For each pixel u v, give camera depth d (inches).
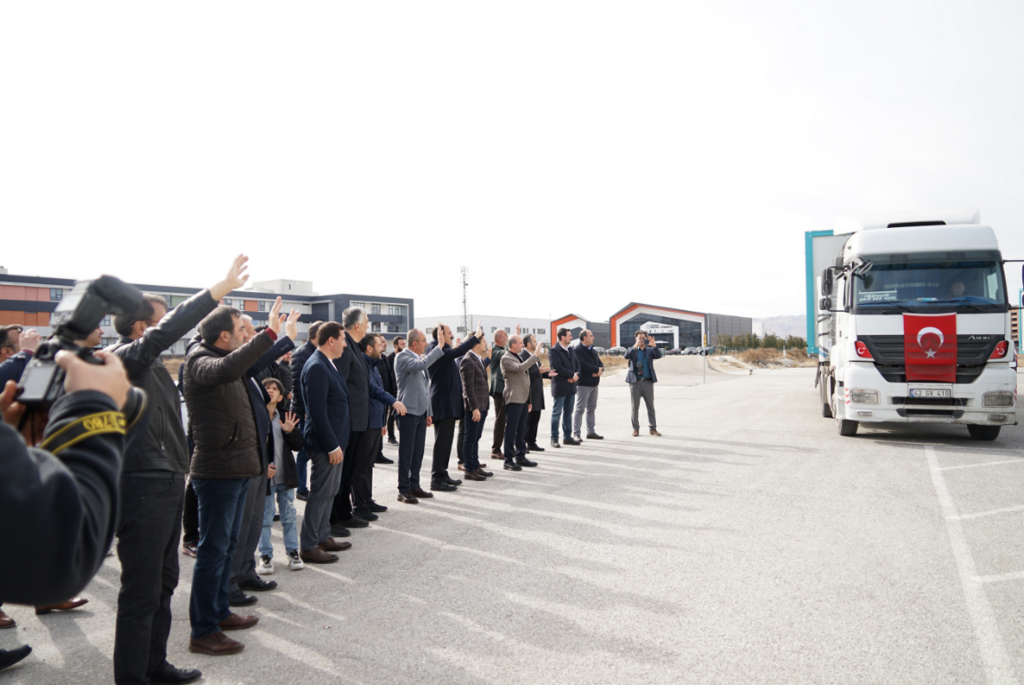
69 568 41.6
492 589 180.9
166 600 134.6
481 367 347.9
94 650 149.9
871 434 481.1
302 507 290.7
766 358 2898.6
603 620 157.9
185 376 151.9
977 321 400.2
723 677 128.5
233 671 136.9
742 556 205.0
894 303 414.6
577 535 231.9
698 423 576.1
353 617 164.2
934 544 213.8
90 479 45.1
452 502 289.6
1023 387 971.3
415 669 135.1
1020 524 236.5
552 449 445.1
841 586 177.6
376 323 2883.9
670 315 3435.0
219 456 149.3
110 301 52.7
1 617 163.3
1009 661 133.3
